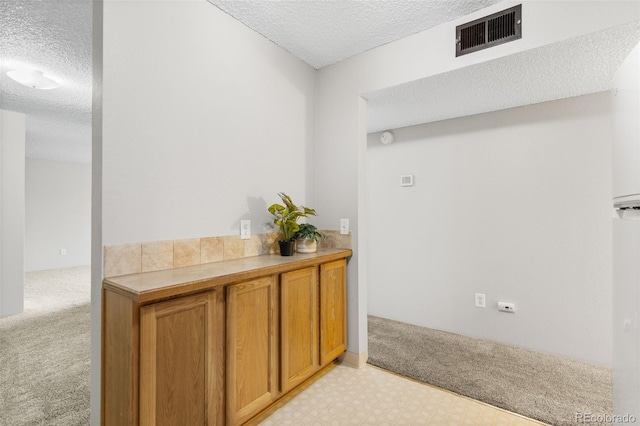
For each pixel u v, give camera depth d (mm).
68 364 2328
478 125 2900
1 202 3473
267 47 2227
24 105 3469
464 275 2971
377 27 2086
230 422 1549
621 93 1299
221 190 1919
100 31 1426
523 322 2672
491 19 1871
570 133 2484
